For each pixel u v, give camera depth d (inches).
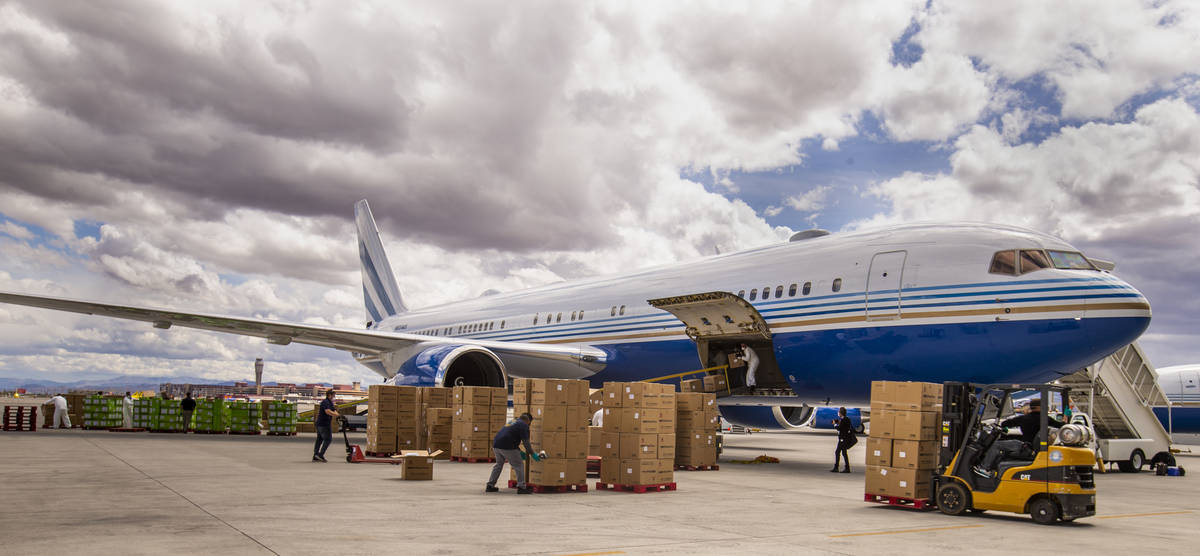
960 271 545.3
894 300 566.3
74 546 263.7
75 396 1125.1
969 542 315.3
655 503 417.4
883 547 298.5
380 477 515.8
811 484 538.0
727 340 679.1
